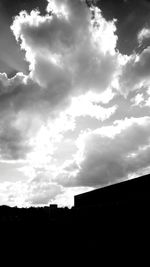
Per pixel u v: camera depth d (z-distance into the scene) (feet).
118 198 18.40
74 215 18.80
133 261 13.93
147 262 13.14
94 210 17.38
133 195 16.72
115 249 15.16
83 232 17.62
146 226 13.69
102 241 16.11
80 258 17.15
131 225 14.58
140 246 13.75
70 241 18.20
